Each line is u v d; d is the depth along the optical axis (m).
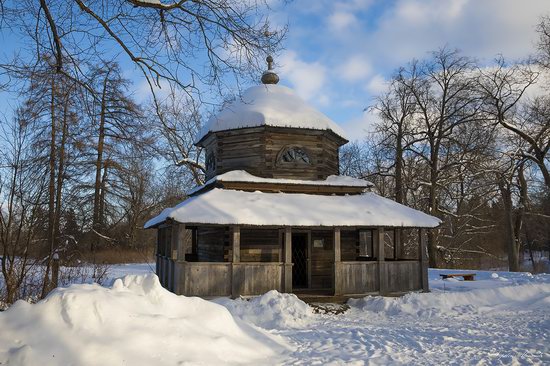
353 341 9.00
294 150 17.44
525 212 34.72
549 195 36.44
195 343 6.60
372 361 7.46
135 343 6.04
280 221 14.48
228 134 17.72
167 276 16.06
